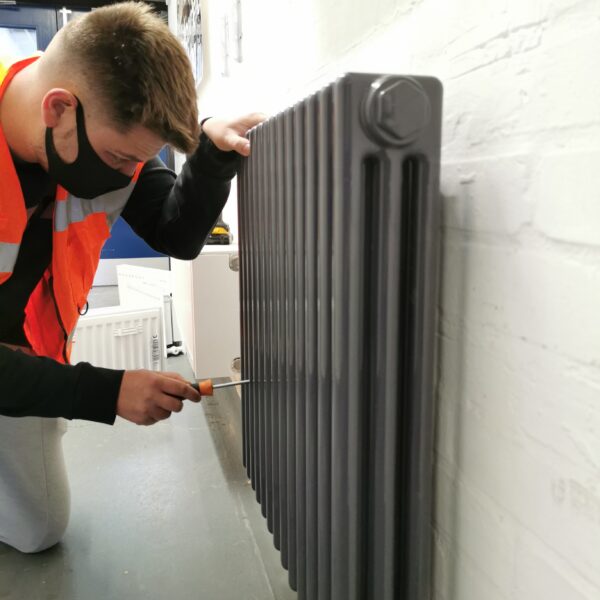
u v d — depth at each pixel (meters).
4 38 3.83
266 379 0.98
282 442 0.89
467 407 0.63
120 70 0.82
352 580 0.67
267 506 1.02
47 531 1.28
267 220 0.90
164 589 1.17
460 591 0.67
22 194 0.96
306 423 0.74
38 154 0.95
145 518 1.42
